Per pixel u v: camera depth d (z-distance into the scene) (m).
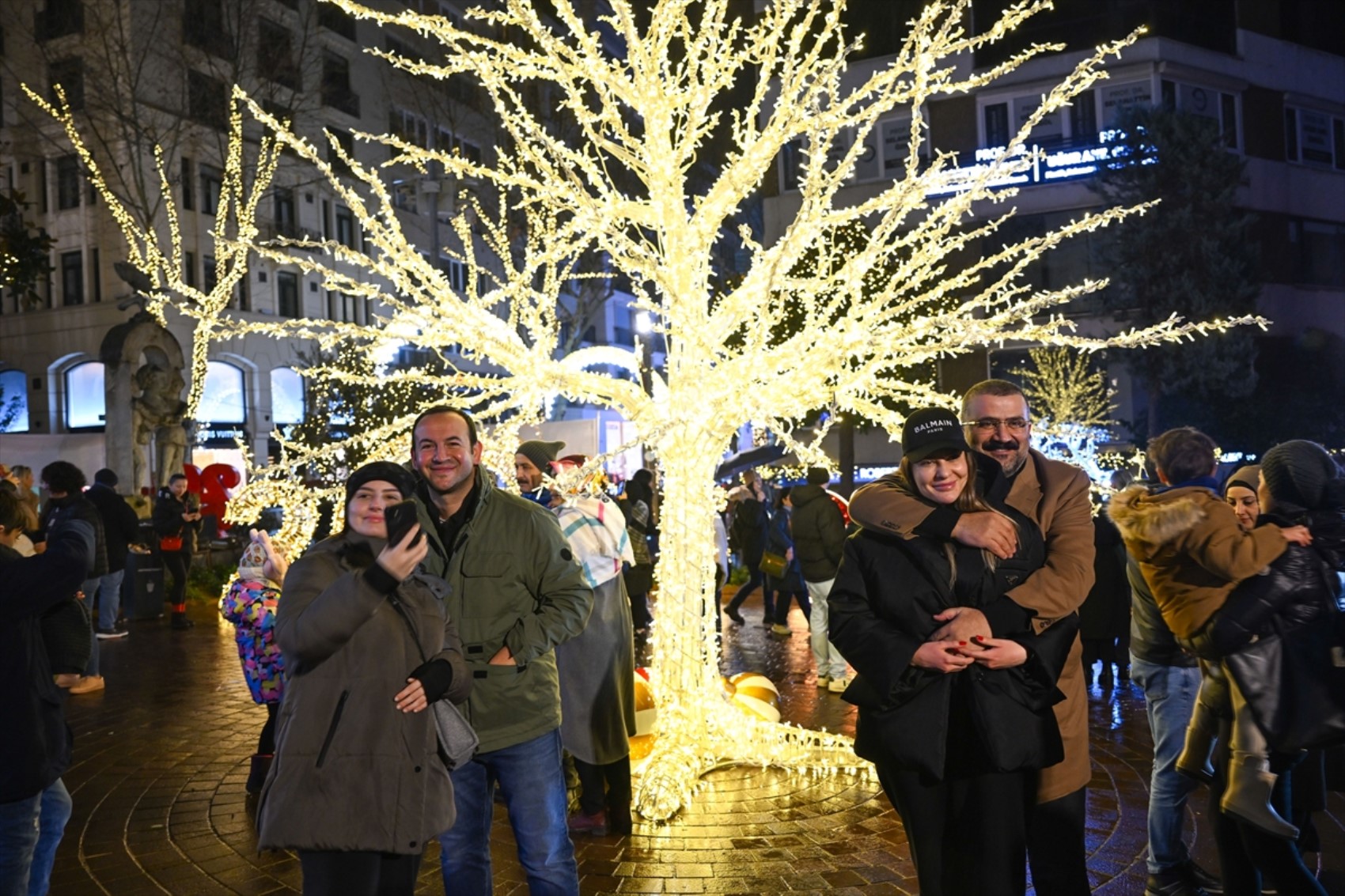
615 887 4.33
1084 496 3.25
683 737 5.91
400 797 2.81
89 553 3.57
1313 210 32.81
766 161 5.48
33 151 31.73
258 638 5.54
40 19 30.86
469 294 5.93
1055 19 29.38
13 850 3.42
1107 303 26.84
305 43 31.19
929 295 5.22
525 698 3.46
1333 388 30.86
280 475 5.30
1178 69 28.95
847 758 5.92
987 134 29.47
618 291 52.41
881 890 4.26
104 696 8.73
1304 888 3.42
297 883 4.48
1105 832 4.86
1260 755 3.47
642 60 5.32
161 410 19.28
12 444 25.42
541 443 5.49
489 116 30.84
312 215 34.84
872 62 29.72
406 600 3.00
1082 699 3.28
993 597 3.06
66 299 33.12
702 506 6.08
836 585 3.18
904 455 3.18
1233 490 4.05
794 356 5.56
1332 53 33.69
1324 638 3.34
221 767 6.44
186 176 31.17
